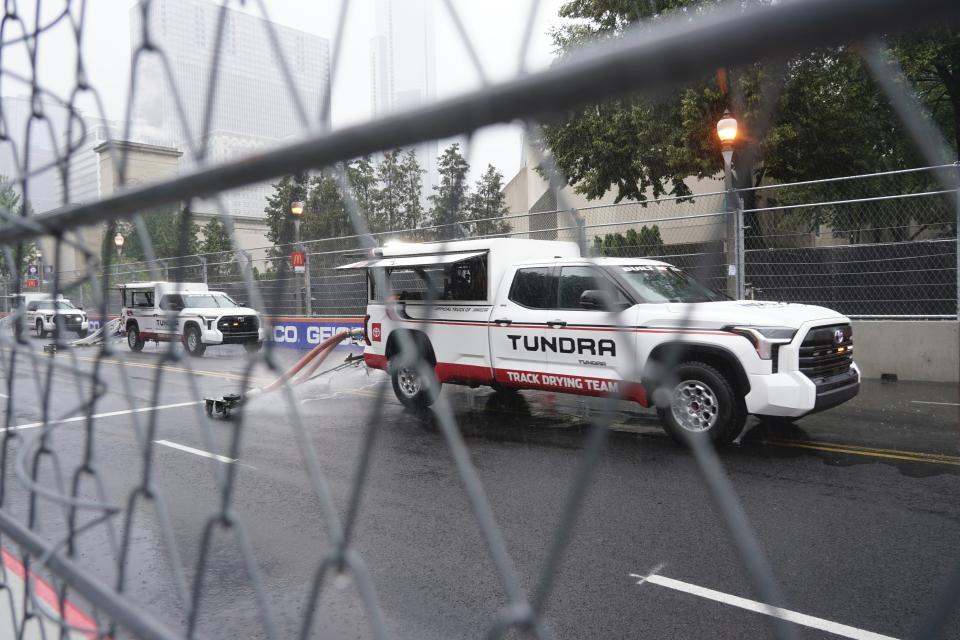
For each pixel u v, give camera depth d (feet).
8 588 5.34
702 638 9.38
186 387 34.40
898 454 18.58
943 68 34.73
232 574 11.87
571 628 9.75
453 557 12.38
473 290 25.02
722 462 18.04
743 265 34.17
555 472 17.79
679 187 51.08
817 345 19.11
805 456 18.52
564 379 22.13
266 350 2.60
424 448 20.86
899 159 32.81
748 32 1.29
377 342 27.40
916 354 31.48
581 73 1.58
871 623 9.57
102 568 12.20
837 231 34.65
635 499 15.31
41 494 3.76
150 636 3.12
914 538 12.63
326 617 10.29
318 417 26.21
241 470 18.70
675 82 1.44
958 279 30.76
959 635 9.17
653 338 19.76
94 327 69.26
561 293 22.50
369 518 14.55
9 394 4.74
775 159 35.47
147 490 3.25
